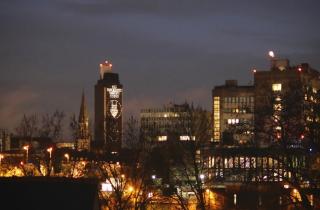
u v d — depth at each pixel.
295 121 93.62
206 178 132.25
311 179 90.88
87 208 64.25
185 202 123.69
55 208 64.06
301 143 94.81
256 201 118.38
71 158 163.75
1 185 65.81
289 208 97.19
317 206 91.81
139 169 137.25
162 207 124.06
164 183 134.38
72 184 66.12
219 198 128.88
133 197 125.50
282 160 94.31
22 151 168.88
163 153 144.25
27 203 64.44
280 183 98.19
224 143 167.88
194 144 129.12
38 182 66.25
